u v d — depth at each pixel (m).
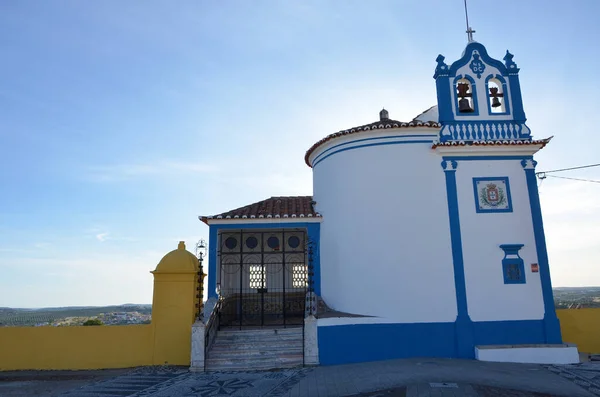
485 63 14.43
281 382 10.59
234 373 11.89
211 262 15.27
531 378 9.73
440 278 12.84
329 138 14.79
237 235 17.42
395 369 10.81
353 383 9.87
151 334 13.59
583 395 8.44
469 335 12.45
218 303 14.55
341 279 13.99
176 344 13.49
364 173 13.98
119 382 11.35
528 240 13.03
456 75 14.30
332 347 12.59
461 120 13.90
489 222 13.12
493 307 12.65
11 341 13.53
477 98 14.11
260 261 16.73
